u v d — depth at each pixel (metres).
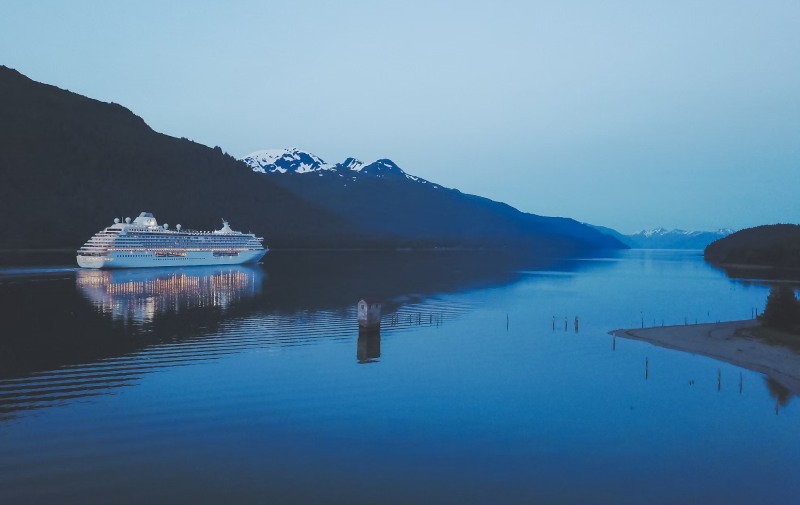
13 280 133.38
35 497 25.80
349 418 37.03
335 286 129.50
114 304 93.06
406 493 26.47
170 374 47.78
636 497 26.14
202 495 26.16
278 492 26.50
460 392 43.19
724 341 62.00
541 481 27.81
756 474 28.61
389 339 65.12
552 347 60.50
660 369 50.44
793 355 54.88
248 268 191.12
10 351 56.62
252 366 50.88
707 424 35.97
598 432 34.56
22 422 35.75
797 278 172.50
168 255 185.62
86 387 43.69
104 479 27.73
